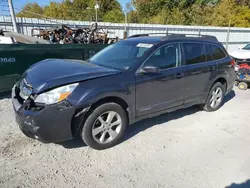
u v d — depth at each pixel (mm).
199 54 4500
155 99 3801
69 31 10273
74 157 3146
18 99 3166
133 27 14383
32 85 2990
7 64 5445
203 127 4254
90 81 3078
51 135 2895
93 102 3029
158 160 3168
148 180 2764
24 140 3502
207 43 4727
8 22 11305
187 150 3445
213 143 3682
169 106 4074
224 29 17234
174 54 4043
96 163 3039
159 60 3818
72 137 3072
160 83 3779
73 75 3074
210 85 4758
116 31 14062
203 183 2752
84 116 3064
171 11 33156
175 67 4016
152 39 4125
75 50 6730
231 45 18000
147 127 4145
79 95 2941
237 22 30906
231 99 6086
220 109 5238
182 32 15906
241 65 7059
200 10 31516
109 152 3309
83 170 2889
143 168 2984
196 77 4367
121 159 3152
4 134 3648
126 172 2891
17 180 2650
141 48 3885
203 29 16375
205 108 4961
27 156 3111
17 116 2977
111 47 4426
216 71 4770
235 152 3441
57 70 3283
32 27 12039
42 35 10828
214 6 33625
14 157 3070
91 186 2619
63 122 2904
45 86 2852
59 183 2641
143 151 3365
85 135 3162
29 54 5801
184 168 3021
